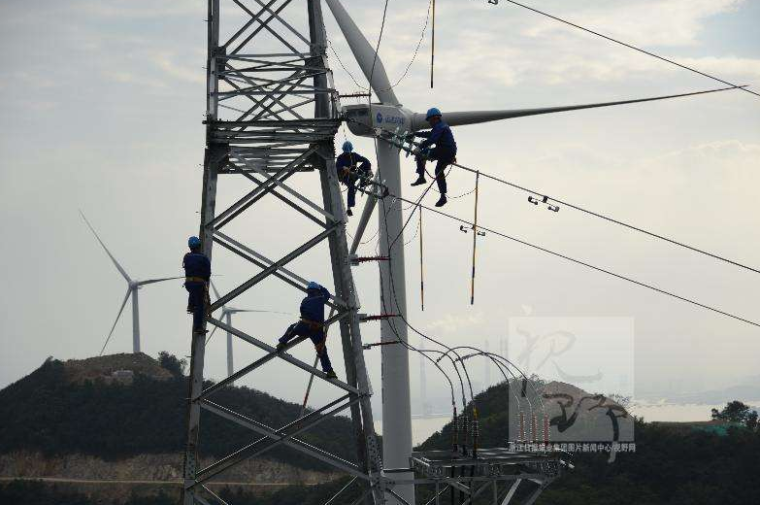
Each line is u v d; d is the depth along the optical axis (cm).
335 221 9081
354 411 9625
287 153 10094
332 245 10756
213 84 10862
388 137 10719
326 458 8562
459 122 11662
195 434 8381
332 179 9275
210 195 9050
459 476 8406
